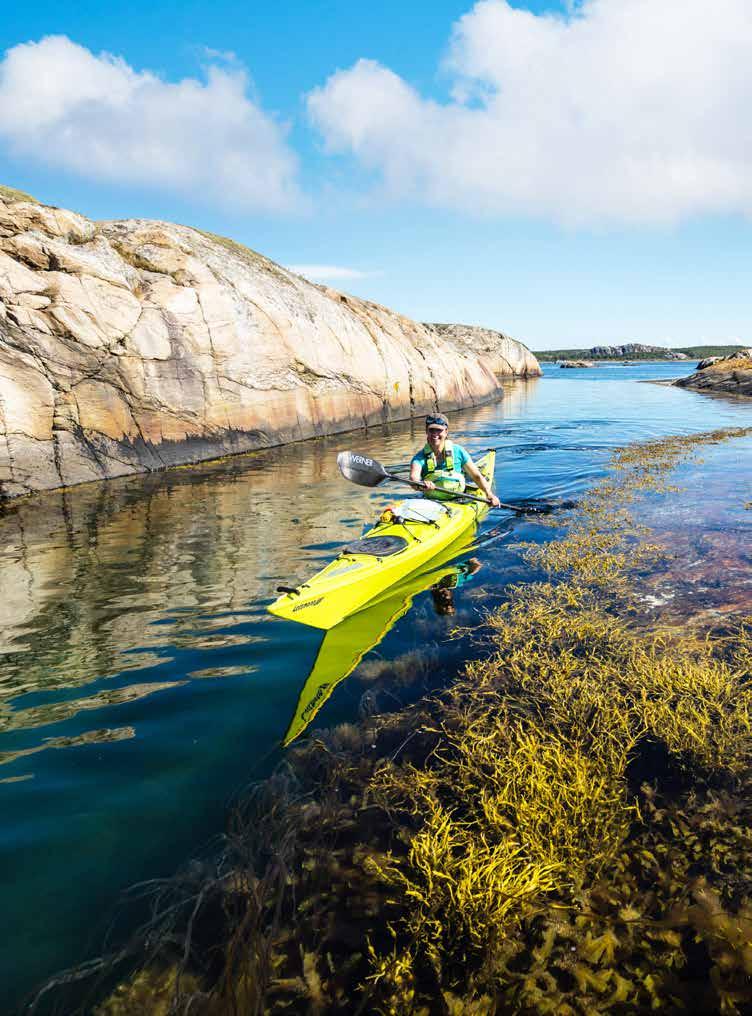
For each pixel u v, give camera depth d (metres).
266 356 14.59
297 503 8.70
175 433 12.38
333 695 3.53
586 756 2.81
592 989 1.77
